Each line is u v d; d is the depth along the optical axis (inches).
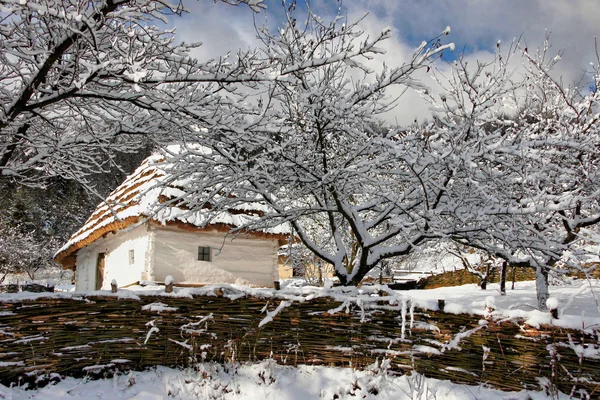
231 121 213.0
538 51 365.1
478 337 166.4
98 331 173.9
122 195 491.8
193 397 163.6
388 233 256.8
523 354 161.3
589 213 311.9
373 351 178.5
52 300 167.8
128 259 441.1
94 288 526.9
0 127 197.9
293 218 276.5
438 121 254.1
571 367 155.9
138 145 265.3
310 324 183.9
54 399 154.4
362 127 253.6
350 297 178.4
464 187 245.3
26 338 162.2
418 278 847.1
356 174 243.3
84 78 169.0
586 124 309.6
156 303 181.8
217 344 185.2
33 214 1217.4
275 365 183.0
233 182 255.8
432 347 172.9
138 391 164.4
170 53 212.1
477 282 722.8
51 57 182.2
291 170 263.4
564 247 230.8
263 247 449.1
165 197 380.8
